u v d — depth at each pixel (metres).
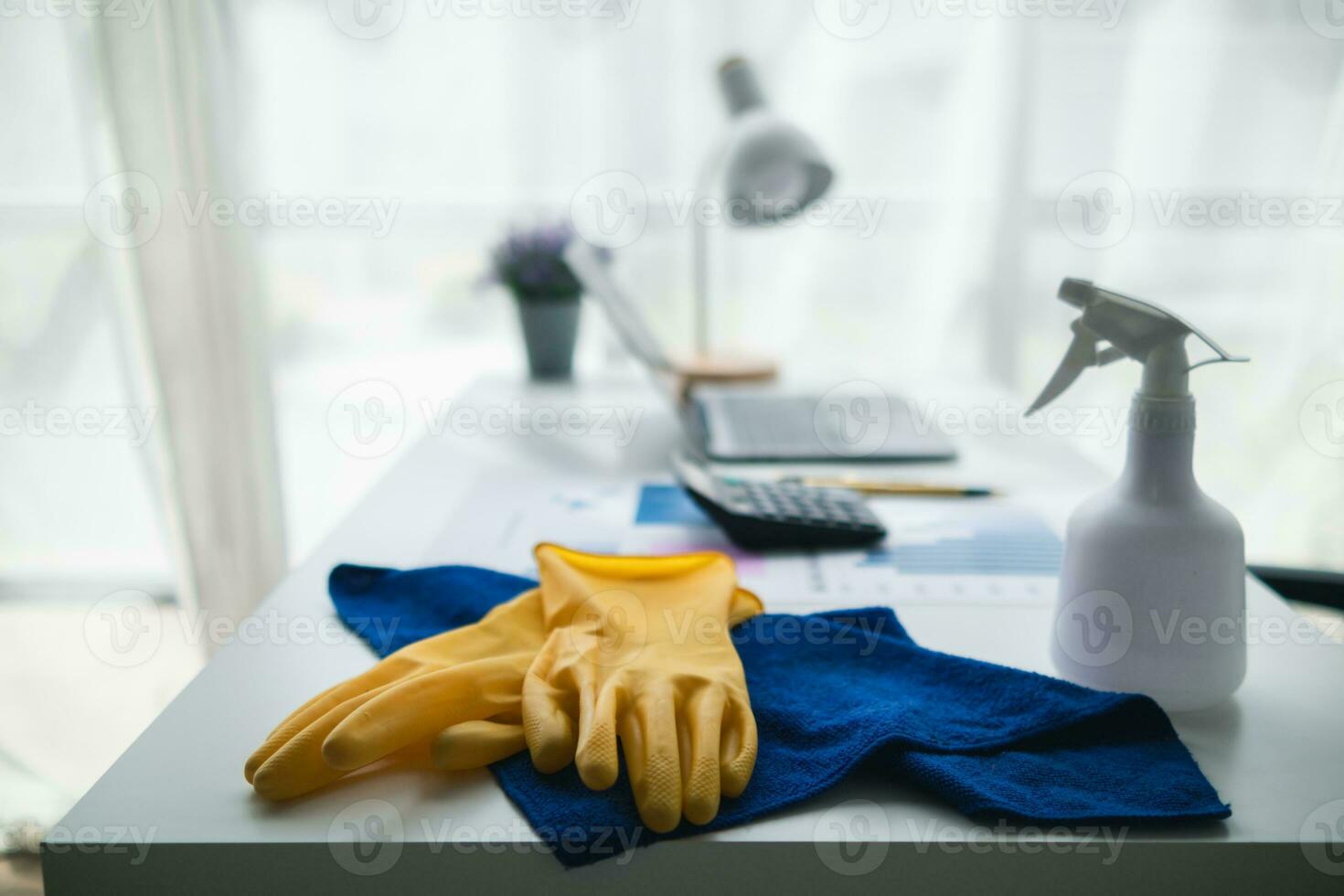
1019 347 1.60
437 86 1.56
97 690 1.75
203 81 1.41
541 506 0.94
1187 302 1.57
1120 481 0.61
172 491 1.54
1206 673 0.58
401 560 0.82
